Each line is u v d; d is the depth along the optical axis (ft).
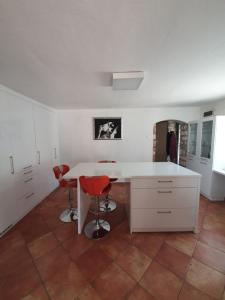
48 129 12.10
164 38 3.87
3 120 7.15
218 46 4.26
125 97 9.98
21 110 8.58
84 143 14.38
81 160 14.55
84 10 2.96
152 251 5.89
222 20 3.25
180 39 3.92
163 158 17.37
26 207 8.86
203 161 10.94
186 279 4.76
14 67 5.37
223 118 9.68
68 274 4.97
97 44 4.08
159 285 4.58
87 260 5.51
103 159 14.52
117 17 3.14
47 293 4.40
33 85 7.27
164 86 7.85
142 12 3.03
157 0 2.78
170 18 3.19
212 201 10.14
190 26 3.43
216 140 9.79
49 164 12.11
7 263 5.43
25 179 8.81
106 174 7.00
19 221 8.07
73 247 6.15
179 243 6.31
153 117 14.02
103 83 7.14
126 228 7.32
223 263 5.35
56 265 5.32
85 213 8.09
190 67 5.58
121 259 5.53
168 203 6.77
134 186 6.70
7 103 7.44
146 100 10.98
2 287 4.60
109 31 3.56
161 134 17.11
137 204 6.79
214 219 8.04
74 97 9.68
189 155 13.12
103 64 5.24
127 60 4.99
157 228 6.95
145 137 14.25
